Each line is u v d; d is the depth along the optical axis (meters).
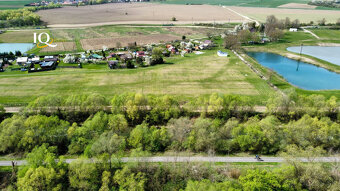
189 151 79.88
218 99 95.56
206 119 88.38
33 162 67.19
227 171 70.75
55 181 63.59
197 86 126.31
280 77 144.00
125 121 86.12
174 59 174.50
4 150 77.50
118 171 66.06
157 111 93.56
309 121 84.25
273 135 79.75
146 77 138.12
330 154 77.06
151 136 80.62
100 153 71.88
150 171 69.00
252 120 90.38
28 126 81.94
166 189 65.06
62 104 95.81
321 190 61.47
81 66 157.62
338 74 152.62
